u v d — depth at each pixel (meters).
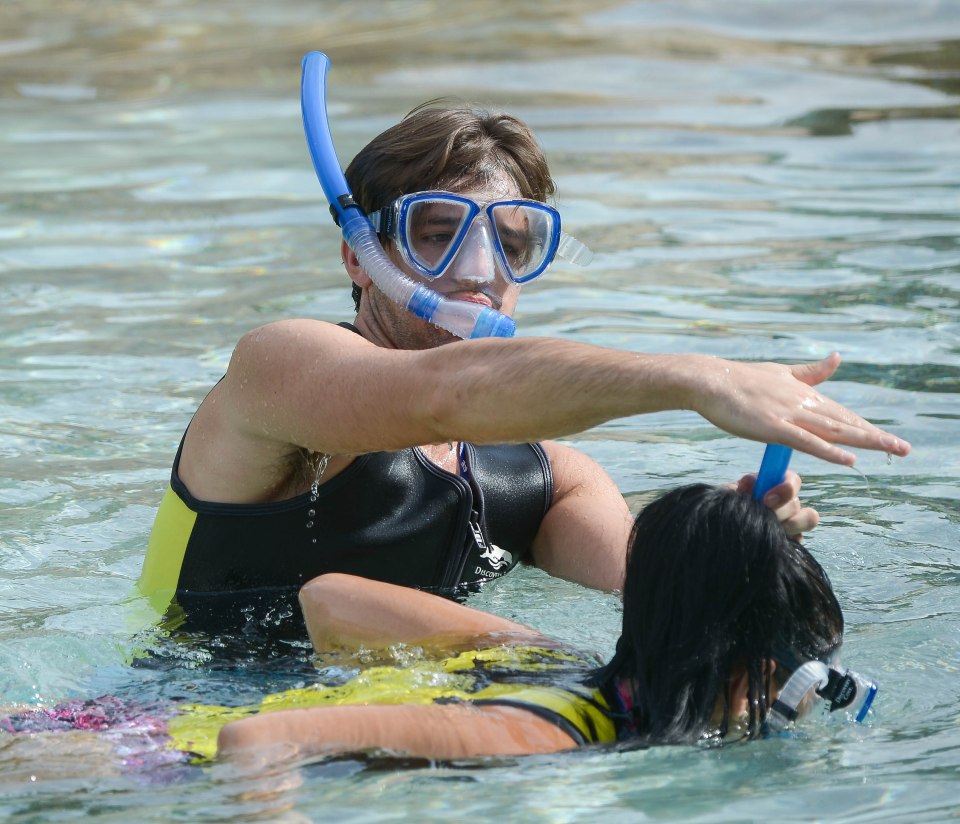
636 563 8.18
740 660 7.98
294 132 31.56
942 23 40.91
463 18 44.50
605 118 32.44
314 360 9.76
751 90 35.06
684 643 7.97
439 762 7.73
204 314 19.36
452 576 11.32
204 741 8.34
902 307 18.91
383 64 38.44
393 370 9.18
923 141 29.69
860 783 7.58
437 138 11.31
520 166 11.55
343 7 46.94
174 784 7.75
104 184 27.23
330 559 10.93
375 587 9.73
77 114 33.84
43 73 38.59
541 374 8.34
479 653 9.16
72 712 9.09
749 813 7.24
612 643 10.38
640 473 14.06
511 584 11.72
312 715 7.93
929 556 11.91
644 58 38.53
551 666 8.99
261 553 10.92
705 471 14.09
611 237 23.11
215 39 42.88
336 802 7.35
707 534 7.97
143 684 9.76
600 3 45.31
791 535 8.42
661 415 16.19
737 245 22.42
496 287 11.35
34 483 14.02
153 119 33.16
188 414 15.88
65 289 20.62
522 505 11.80
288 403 9.84
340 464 10.86
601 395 8.12
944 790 7.48
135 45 42.22
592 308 19.22
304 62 12.17
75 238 23.53
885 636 10.14
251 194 26.41
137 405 16.14
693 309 19.05
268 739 7.80
